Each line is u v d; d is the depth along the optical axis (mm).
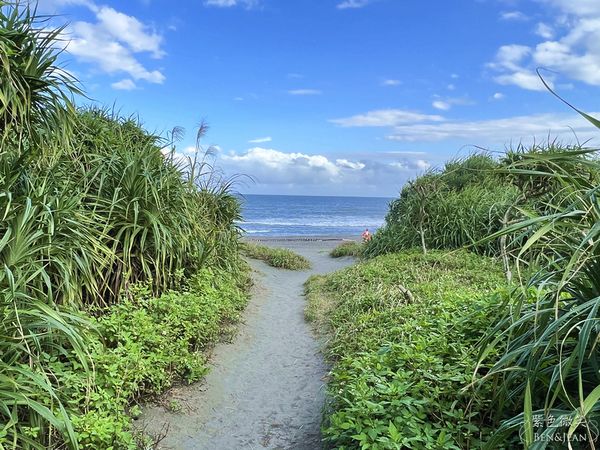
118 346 3861
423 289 6051
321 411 3703
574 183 2398
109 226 4902
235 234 9070
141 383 3844
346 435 2809
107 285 4773
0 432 2424
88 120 6062
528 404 1935
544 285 2521
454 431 2678
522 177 4660
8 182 3459
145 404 3844
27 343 2984
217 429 3711
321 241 22844
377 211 69750
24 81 3631
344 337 5074
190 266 6219
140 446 3248
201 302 5312
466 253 8414
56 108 3906
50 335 3068
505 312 3125
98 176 5336
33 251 3406
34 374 2633
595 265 2346
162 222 5648
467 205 9766
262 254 12094
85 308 4375
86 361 3236
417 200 10570
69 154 4723
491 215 9039
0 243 3121
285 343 5727
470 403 2691
